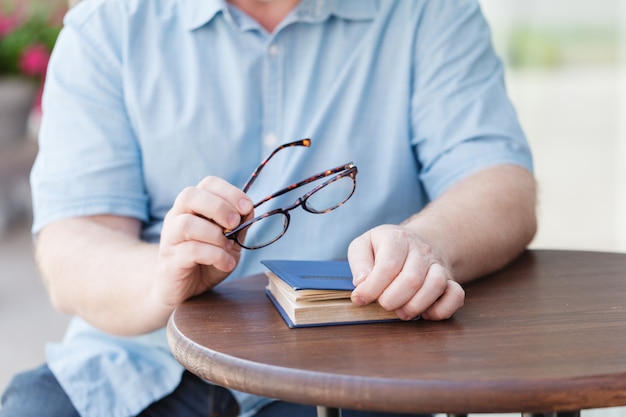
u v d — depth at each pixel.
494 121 1.45
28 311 3.79
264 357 0.85
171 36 1.48
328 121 1.48
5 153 4.13
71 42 1.49
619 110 4.90
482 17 1.58
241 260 1.45
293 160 1.46
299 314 0.96
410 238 1.02
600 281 1.17
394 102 1.49
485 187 1.31
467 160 1.41
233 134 1.46
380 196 1.47
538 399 0.75
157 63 1.46
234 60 1.47
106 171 1.41
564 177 6.03
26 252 4.79
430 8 1.51
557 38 10.58
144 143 1.45
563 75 10.47
